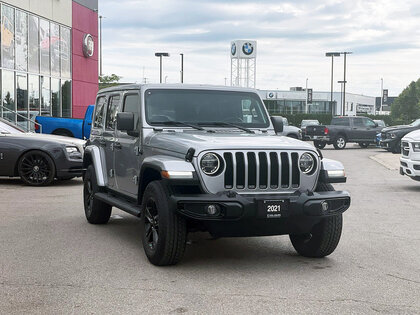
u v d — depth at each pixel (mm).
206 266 6453
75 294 5340
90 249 7227
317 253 6793
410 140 13820
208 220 5934
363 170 19594
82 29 34094
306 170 6391
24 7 26859
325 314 4832
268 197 6035
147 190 6457
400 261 6750
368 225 9117
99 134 8906
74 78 33031
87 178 9039
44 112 29391
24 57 27078
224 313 4844
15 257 6762
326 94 115562
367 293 5445
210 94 7719
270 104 111688
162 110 7410
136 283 5727
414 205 11359
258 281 5844
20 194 12375
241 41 95312
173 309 4938
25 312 4832
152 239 6531
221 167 6125
